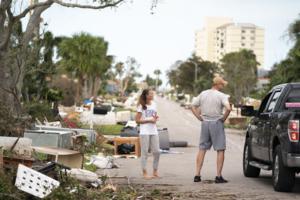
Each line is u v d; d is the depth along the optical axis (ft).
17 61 60.90
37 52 69.77
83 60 208.03
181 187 40.40
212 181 44.24
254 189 39.91
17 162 31.94
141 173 49.24
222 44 653.30
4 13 50.72
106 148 69.05
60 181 31.32
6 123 48.67
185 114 257.96
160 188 39.58
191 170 52.49
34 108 81.76
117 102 309.22
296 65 127.13
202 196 36.06
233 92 252.42
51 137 52.31
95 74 231.09
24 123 53.93
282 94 42.27
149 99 45.42
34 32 68.18
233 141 102.89
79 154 41.83
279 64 137.69
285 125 37.83
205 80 409.08
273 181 39.75
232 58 294.66
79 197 31.12
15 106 58.95
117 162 59.16
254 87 284.00
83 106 168.76
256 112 47.55
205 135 43.62
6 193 27.58
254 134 45.68
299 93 42.01
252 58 397.39
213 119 43.34
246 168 47.57
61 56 210.38
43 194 28.45
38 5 50.26
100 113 139.44
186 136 117.50
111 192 35.06
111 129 108.68
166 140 76.18
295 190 39.88
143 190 38.19
